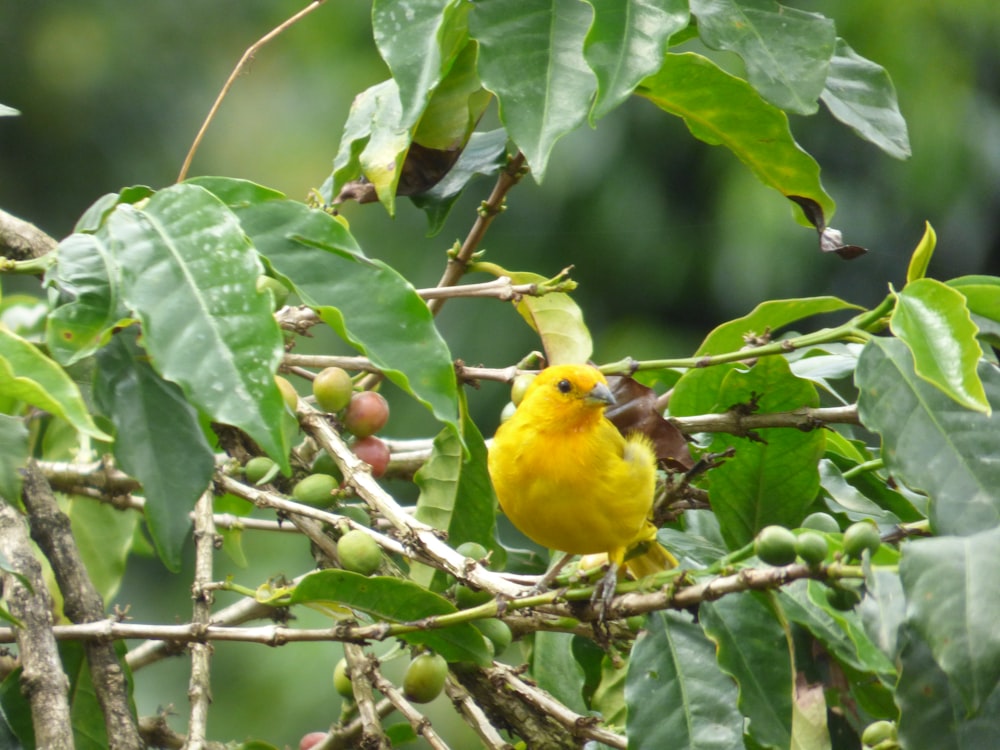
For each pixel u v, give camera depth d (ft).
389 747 17.74
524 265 52.37
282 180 56.34
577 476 18.74
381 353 15.97
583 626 17.39
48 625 16.20
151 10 58.80
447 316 51.96
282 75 58.65
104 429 20.03
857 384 16.35
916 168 52.01
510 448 19.56
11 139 56.80
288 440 18.81
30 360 14.74
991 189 52.44
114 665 17.25
